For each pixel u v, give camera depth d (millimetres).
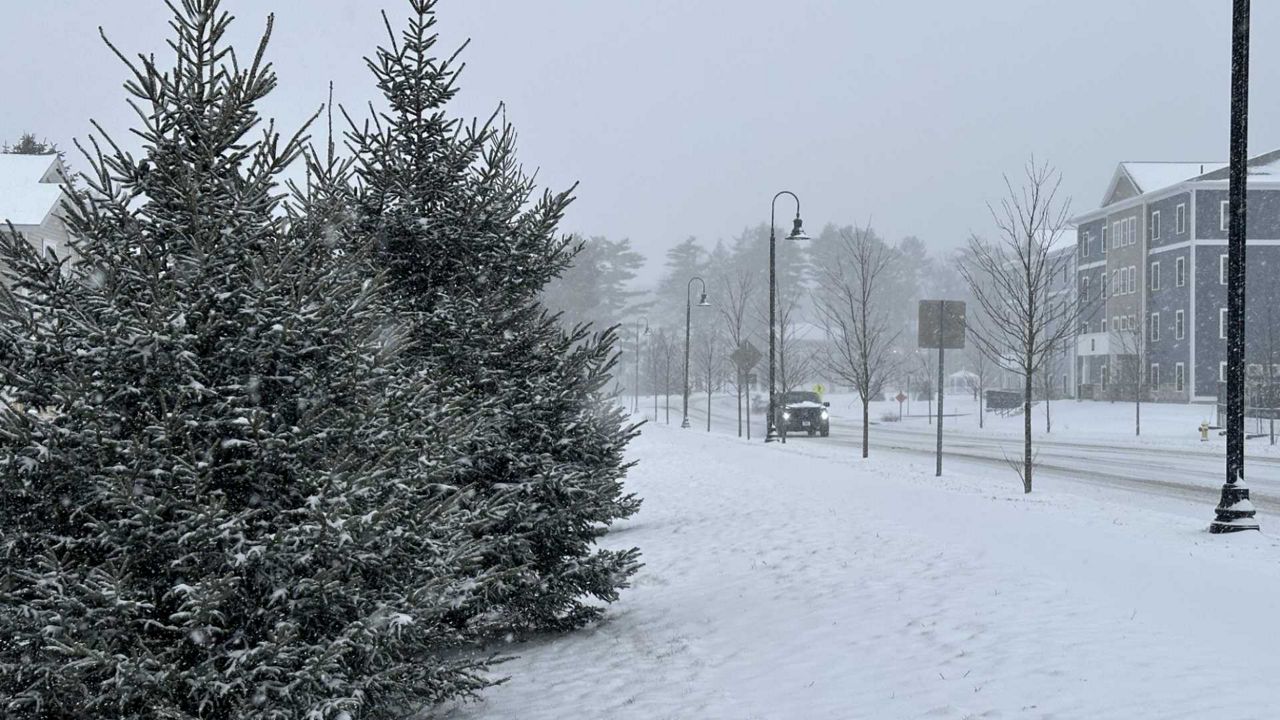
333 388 6258
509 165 10453
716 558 13688
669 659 8883
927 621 8875
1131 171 73688
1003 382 107812
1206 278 66312
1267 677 6766
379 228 9312
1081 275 80750
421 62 9586
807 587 10938
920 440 45094
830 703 7125
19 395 5812
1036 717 6352
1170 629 8094
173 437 5758
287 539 5691
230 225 6227
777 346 85188
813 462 27516
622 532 17297
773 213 40375
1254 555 11711
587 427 9727
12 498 5664
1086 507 16766
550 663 9164
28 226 37688
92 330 5707
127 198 6250
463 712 7770
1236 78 13805
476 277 9680
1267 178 65438
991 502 16375
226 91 6223
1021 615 8773
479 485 9539
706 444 37000
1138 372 52438
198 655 5730
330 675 5793
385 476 6273
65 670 5285
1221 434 43625
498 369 9680
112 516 5723
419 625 6262
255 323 6020
